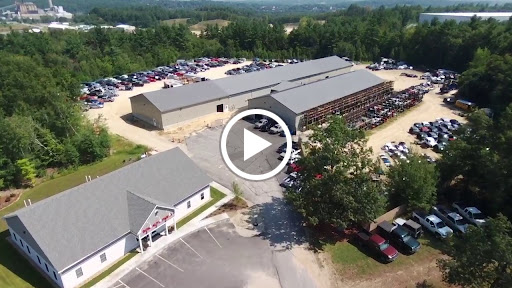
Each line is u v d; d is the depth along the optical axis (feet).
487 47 349.20
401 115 243.19
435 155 185.57
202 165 176.45
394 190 136.26
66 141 185.37
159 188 130.21
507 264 83.92
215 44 483.92
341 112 235.61
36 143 174.60
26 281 105.60
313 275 108.68
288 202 144.15
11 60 232.94
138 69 395.96
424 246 119.14
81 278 105.50
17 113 193.26
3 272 108.78
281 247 120.06
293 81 300.20
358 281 106.42
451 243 98.37
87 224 109.19
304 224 131.64
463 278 87.15
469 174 138.41
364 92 259.80
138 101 233.55
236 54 462.60
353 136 121.49
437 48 389.80
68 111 193.26
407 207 134.21
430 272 108.78
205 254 116.88
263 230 128.57
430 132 209.87
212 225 131.13
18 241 117.70
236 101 261.24
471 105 249.75
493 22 399.85
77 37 472.44
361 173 119.75
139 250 118.42
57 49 441.27
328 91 244.42
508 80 238.89
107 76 371.97
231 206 142.31
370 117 230.07
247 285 104.94
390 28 495.82
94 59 395.34
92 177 168.55
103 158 187.62
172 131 221.46
